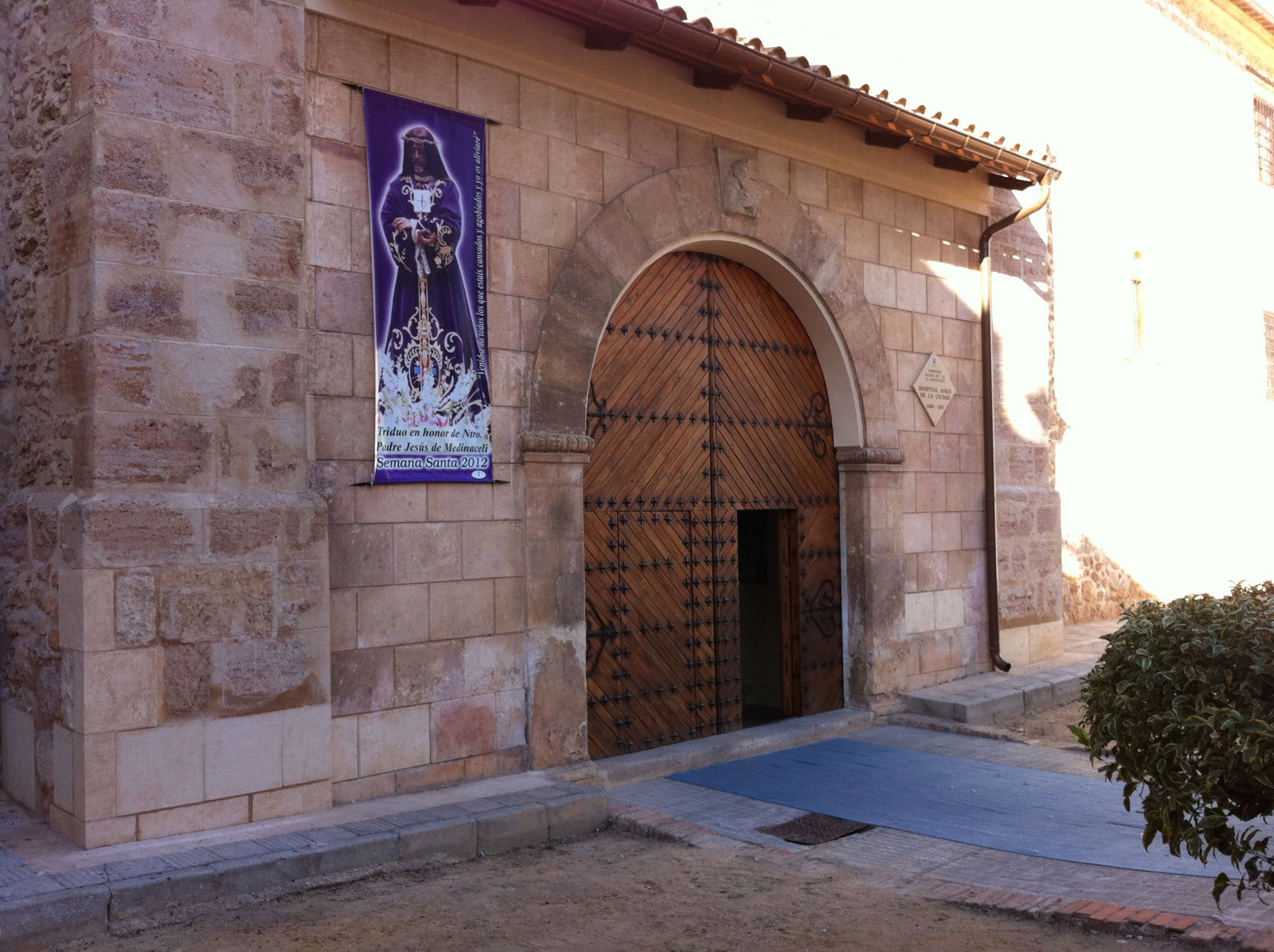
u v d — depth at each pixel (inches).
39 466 231.9
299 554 228.5
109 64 211.0
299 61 235.0
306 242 238.4
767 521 407.8
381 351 248.7
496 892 208.2
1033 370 439.5
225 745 219.0
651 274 317.4
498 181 272.5
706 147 320.8
